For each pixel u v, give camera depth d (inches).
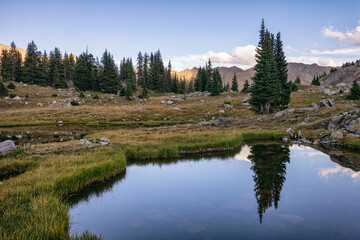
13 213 290.2
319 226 294.7
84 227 306.0
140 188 472.1
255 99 2276.1
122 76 5132.9
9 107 2751.0
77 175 465.4
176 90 4879.4
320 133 1096.8
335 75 5679.1
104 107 3019.2
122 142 967.0
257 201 386.0
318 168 604.7
